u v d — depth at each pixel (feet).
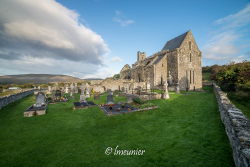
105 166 15.93
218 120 28.09
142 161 16.52
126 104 51.62
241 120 16.66
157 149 18.97
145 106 43.06
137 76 144.87
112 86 129.18
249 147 10.95
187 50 110.52
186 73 109.70
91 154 18.51
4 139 23.65
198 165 14.93
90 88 115.14
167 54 118.11
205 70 235.61
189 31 112.88
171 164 15.53
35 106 48.70
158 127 27.30
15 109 48.01
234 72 57.26
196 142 19.89
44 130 27.71
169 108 42.42
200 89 106.42
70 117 37.04
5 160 17.54
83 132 26.40
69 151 19.39
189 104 46.44
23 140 23.18
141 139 22.36
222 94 39.75
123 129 27.27
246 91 42.70
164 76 116.78
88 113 41.01
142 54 177.06
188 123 28.14
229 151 16.81
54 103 60.03
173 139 21.53
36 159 17.66
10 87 169.78
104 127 28.96
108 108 45.65
